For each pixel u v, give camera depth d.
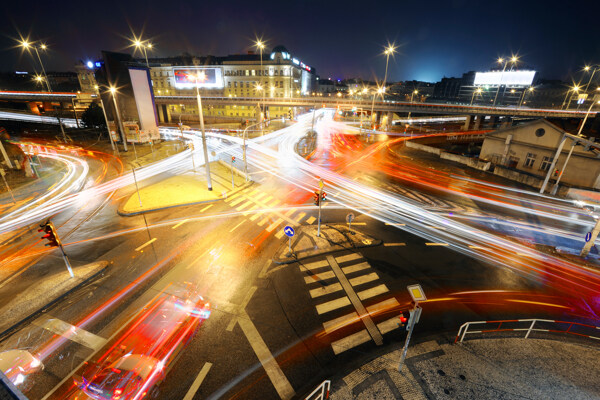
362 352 9.35
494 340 9.90
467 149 52.31
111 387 7.59
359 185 27.12
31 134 50.91
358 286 12.50
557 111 72.06
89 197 22.58
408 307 11.34
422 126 83.44
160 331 9.88
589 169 25.53
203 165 33.22
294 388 8.18
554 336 10.16
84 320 10.36
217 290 12.06
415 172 32.34
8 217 19.25
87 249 15.11
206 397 7.87
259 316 10.73
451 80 167.12
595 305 11.82
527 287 12.82
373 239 16.36
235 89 85.00
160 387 8.09
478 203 23.19
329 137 56.88
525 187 27.55
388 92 159.75
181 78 87.56
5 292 11.93
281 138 55.28
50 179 27.83
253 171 31.05
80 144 45.25
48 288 11.80
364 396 7.91
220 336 9.82
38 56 46.84
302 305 11.34
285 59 81.12
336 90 148.50
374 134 61.47
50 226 11.13
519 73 113.44
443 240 16.72
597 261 15.01
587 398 7.98
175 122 80.56
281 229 17.47
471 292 12.35
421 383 8.30
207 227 17.62
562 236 17.94
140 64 45.66
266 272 13.30
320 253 14.85
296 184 26.80
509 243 16.72
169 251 14.95
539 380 8.47
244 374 8.55
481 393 8.02
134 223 18.12
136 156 36.03
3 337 9.59
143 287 12.16
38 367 8.51
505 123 79.81
